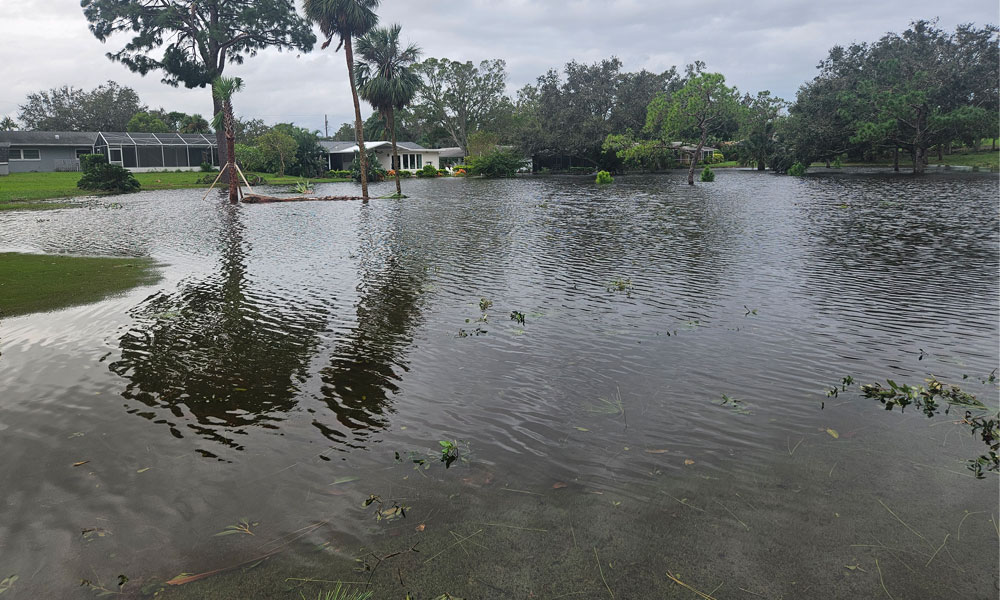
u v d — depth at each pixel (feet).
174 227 65.05
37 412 17.12
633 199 95.81
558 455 14.55
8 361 21.43
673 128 136.26
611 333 24.31
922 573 10.40
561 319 26.53
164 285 34.22
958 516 11.94
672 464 14.05
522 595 9.96
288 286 33.88
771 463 14.05
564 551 11.05
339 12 100.32
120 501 12.72
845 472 13.62
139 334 24.70
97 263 41.63
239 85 101.71
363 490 13.11
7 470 13.94
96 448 15.01
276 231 60.54
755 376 19.49
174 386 19.13
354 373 20.21
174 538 11.51
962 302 28.40
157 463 14.28
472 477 13.58
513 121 284.82
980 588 10.02
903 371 19.79
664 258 41.96
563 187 136.26
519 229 60.18
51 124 294.05
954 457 14.23
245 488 13.23
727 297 30.19
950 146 206.49
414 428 16.06
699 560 10.78
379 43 109.19
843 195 92.48
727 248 45.80
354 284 34.40
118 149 194.49
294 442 15.33
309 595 9.99
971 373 19.51
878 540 11.27
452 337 24.06
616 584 10.19
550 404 17.52
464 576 10.43
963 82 162.20
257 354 22.18
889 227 55.77
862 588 10.06
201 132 233.76
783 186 118.32
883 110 157.07
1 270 38.88
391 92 107.76
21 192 119.14
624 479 13.43
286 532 11.68
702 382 19.04
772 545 11.17
